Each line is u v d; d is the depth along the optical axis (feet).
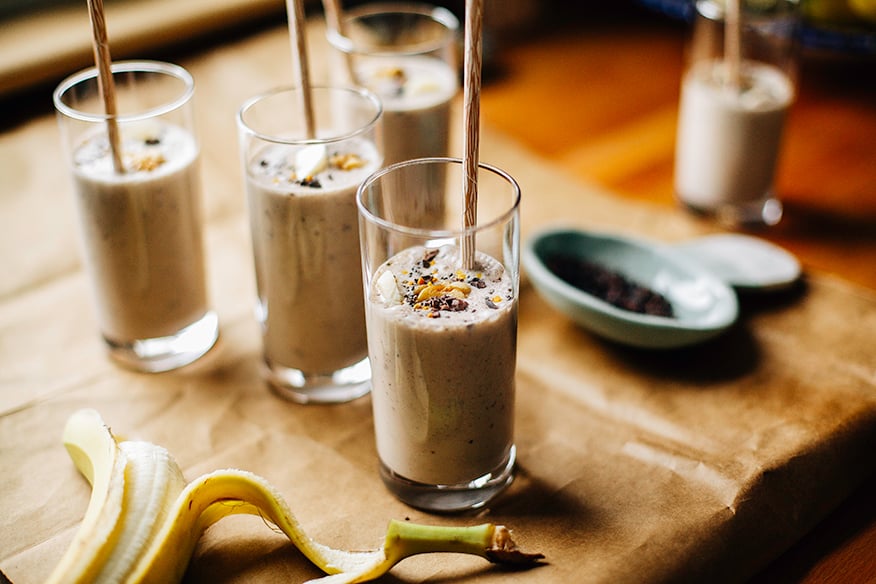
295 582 1.94
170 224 2.26
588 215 2.71
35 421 2.23
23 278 2.57
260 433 2.21
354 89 2.24
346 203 2.14
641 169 2.91
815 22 3.00
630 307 2.36
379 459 2.11
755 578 2.02
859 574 2.02
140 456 1.98
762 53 2.73
